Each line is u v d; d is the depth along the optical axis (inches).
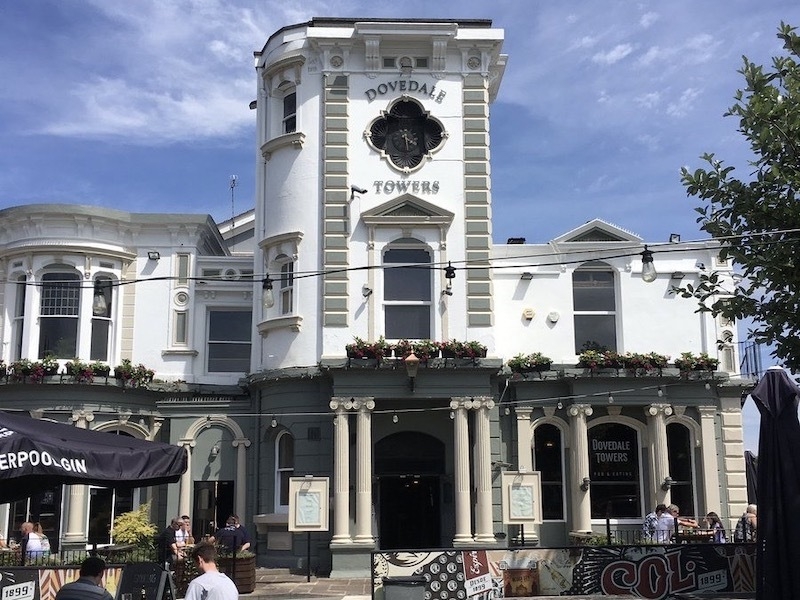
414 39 967.0
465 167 958.4
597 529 920.3
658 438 917.2
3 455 359.6
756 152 514.0
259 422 946.1
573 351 964.0
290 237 946.7
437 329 921.5
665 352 968.3
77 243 964.6
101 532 926.4
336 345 912.3
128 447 419.5
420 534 921.5
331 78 971.9
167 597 478.3
